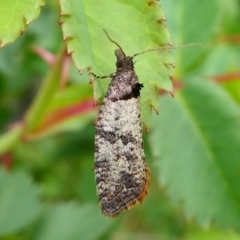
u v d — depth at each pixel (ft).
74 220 0.26
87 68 0.19
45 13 0.33
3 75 0.31
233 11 0.35
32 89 0.35
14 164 0.33
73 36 0.19
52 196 0.34
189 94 0.26
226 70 0.33
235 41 0.34
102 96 0.19
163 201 0.36
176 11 0.27
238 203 0.25
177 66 0.27
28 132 0.27
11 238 0.25
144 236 0.36
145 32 0.20
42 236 0.25
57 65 0.25
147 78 0.20
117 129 0.22
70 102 0.27
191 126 0.26
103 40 0.20
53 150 0.32
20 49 0.31
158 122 0.26
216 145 0.26
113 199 0.21
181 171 0.25
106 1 0.20
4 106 0.33
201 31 0.27
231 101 0.26
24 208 0.25
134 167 0.21
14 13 0.19
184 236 0.36
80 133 0.31
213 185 0.25
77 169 0.35
